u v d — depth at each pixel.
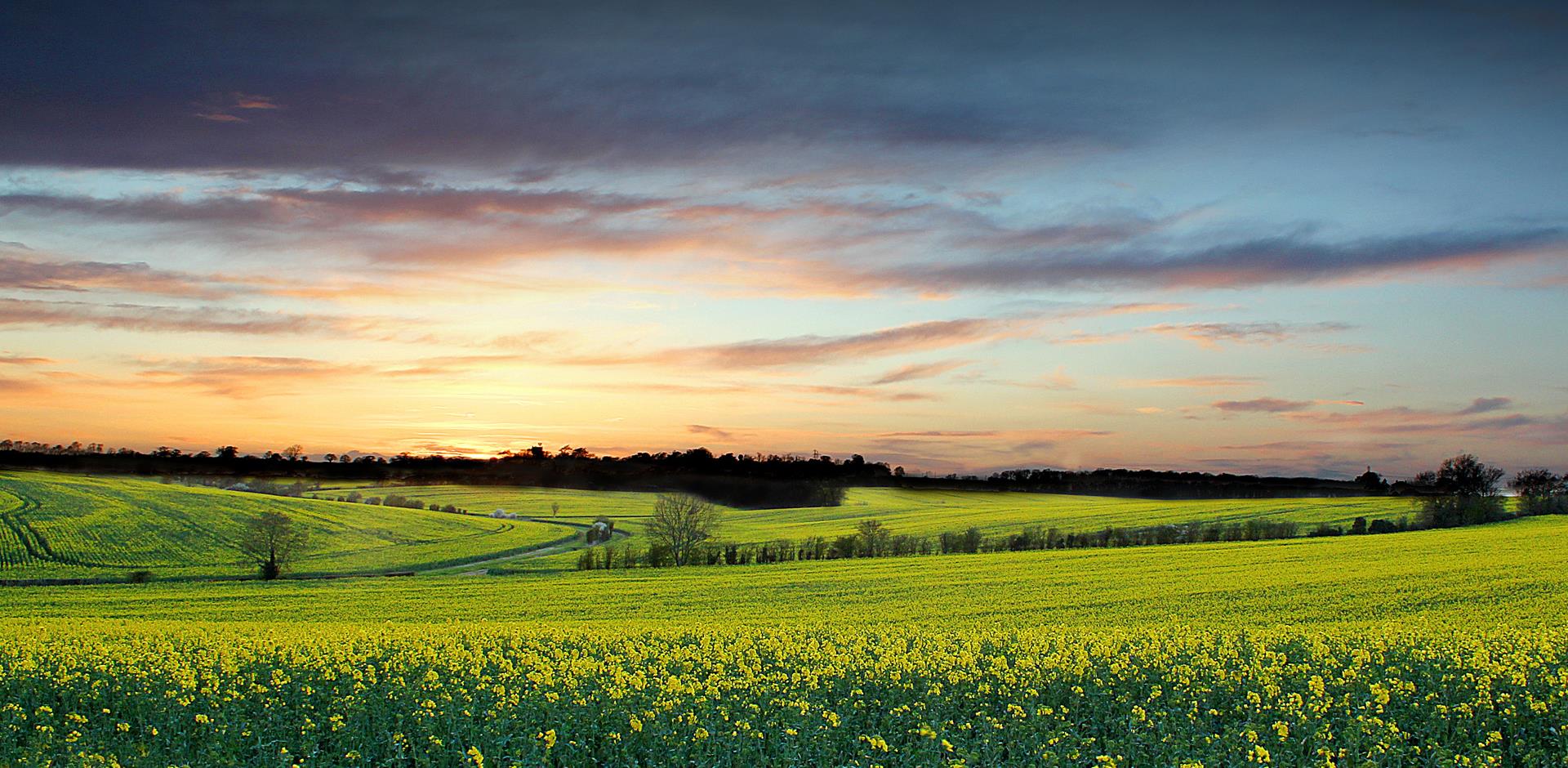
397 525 104.62
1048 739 16.25
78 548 81.38
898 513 130.75
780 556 82.00
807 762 16.08
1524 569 50.12
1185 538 87.88
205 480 142.75
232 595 60.16
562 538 103.50
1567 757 16.06
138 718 17.75
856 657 24.02
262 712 18.42
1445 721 17.48
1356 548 66.75
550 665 22.23
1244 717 18.88
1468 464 120.44
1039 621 40.91
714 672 22.77
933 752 15.68
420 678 20.80
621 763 16.00
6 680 20.08
